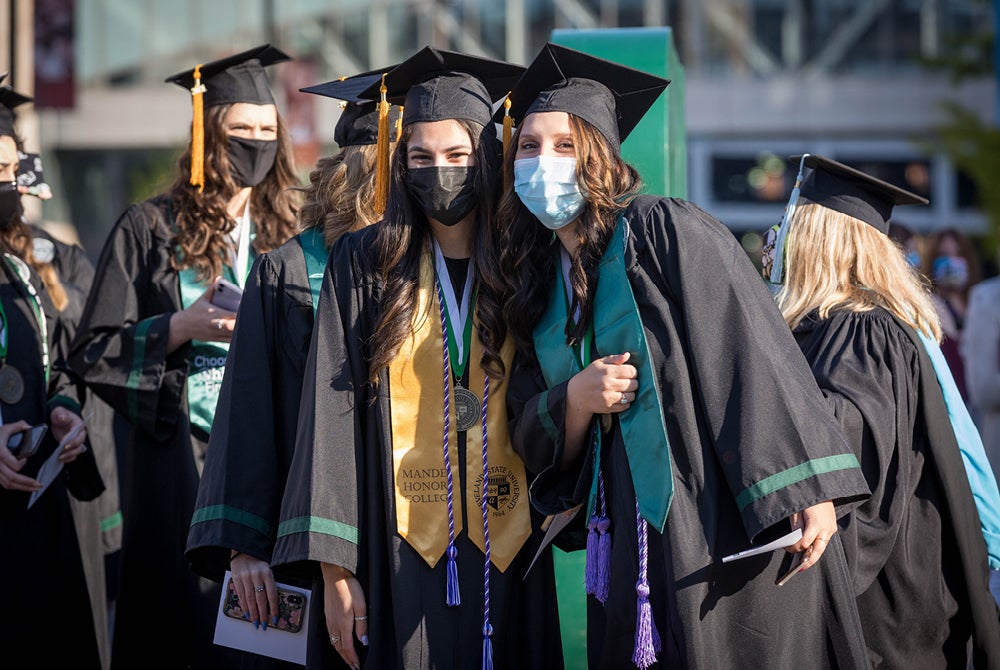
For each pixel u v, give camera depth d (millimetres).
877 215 13898
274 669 13109
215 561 12289
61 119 93688
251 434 11969
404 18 92875
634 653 10797
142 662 15055
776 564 10906
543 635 12055
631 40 15758
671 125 16719
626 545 11086
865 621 12852
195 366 15242
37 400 15500
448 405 11680
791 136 92438
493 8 92250
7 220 15602
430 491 11516
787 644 10852
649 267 11023
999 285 22969
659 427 10578
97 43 93938
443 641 11383
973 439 13461
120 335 14945
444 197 11469
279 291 12680
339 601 11320
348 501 11266
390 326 11562
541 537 12039
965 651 13227
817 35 92062
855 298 13422
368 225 12789
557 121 11117
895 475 12648
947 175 91750
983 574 12992
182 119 94000
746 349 10680
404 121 11828
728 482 10625
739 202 92688
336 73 93625
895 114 91375
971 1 84312
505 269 11734
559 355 11438
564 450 11344
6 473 14344
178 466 15062
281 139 16406
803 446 10484
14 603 14859
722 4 91875
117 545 19359
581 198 11133
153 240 15594
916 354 13062
